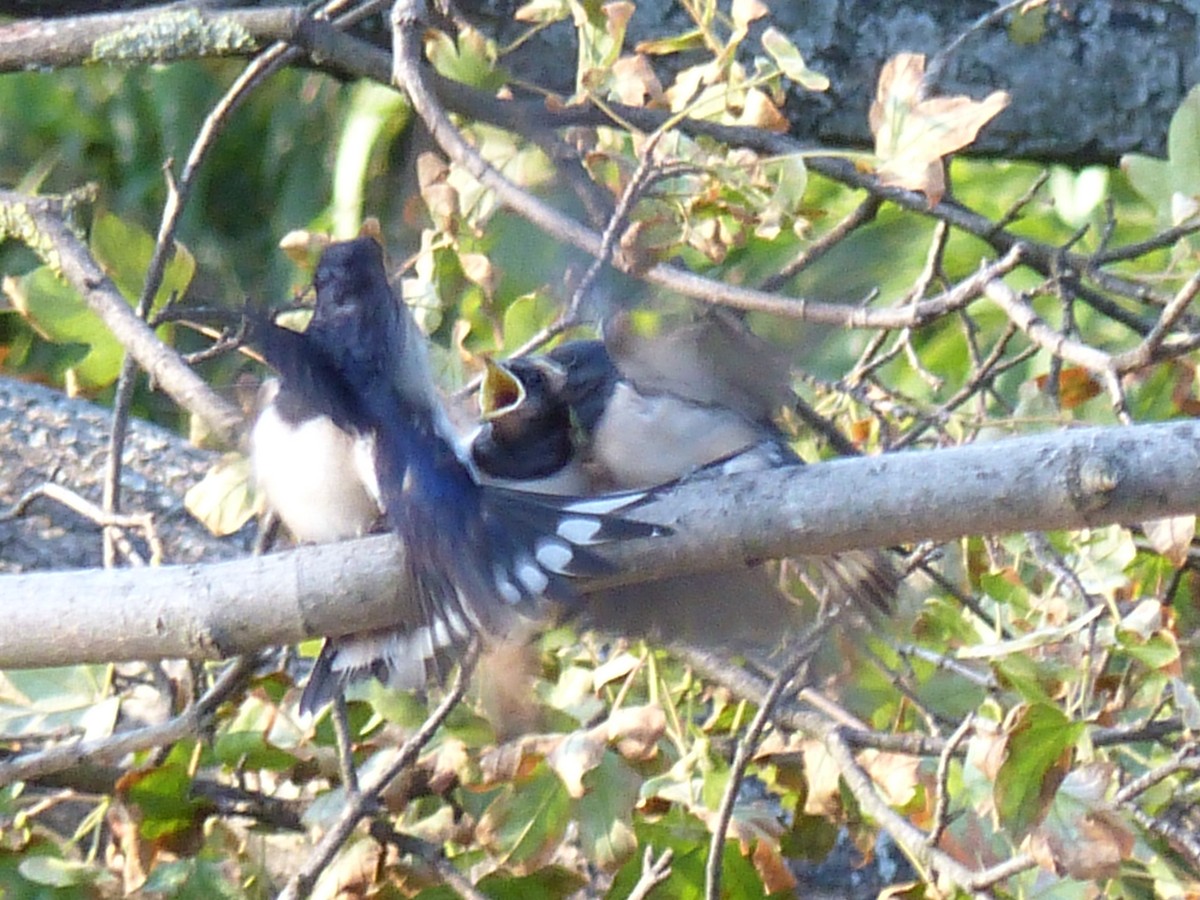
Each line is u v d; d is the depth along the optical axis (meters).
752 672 7.12
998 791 5.53
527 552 4.64
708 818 6.13
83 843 7.55
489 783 5.97
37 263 10.91
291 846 7.03
